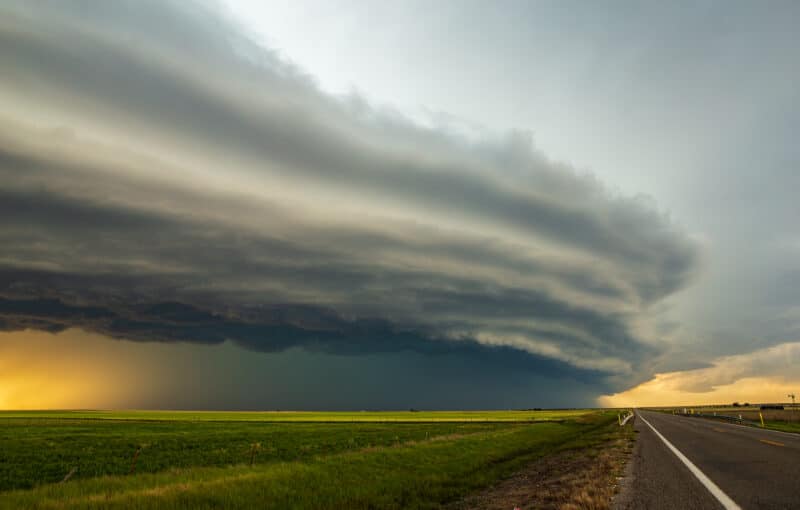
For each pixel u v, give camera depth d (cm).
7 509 979
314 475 1465
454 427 6259
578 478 1394
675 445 2359
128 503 1034
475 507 1128
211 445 3972
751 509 921
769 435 3017
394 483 1425
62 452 3516
